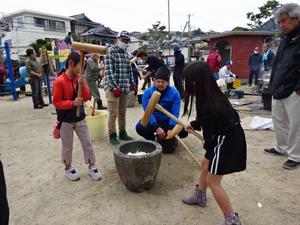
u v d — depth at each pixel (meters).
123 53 4.41
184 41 40.06
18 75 13.31
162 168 3.64
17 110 8.16
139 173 2.88
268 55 9.90
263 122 5.38
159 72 3.89
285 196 2.89
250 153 4.08
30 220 2.60
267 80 7.22
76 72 3.05
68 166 3.42
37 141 4.98
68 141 3.28
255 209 2.67
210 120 2.10
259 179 3.27
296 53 3.32
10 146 4.76
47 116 7.15
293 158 3.53
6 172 3.67
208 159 2.32
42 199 2.96
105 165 3.79
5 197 1.56
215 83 2.09
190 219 2.53
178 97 4.05
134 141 3.33
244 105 7.58
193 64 2.12
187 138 4.87
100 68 7.20
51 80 10.70
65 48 11.98
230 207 2.24
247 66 14.36
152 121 3.88
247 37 14.13
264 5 25.72
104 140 4.84
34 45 27.03
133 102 7.91
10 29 31.84
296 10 3.19
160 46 40.28
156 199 2.89
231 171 2.12
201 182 2.65
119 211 2.69
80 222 2.54
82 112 3.27
